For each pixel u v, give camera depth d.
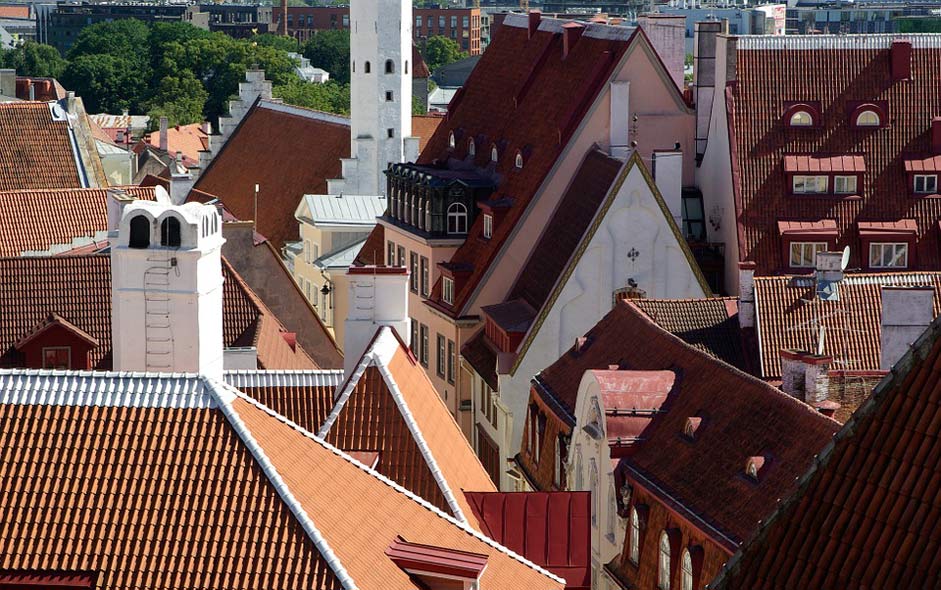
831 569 75.62
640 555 137.38
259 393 121.88
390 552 86.94
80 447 86.31
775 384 163.50
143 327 107.06
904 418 76.31
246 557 82.06
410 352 124.12
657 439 143.38
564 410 167.25
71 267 171.75
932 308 160.12
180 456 85.69
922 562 72.56
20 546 83.25
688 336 172.88
